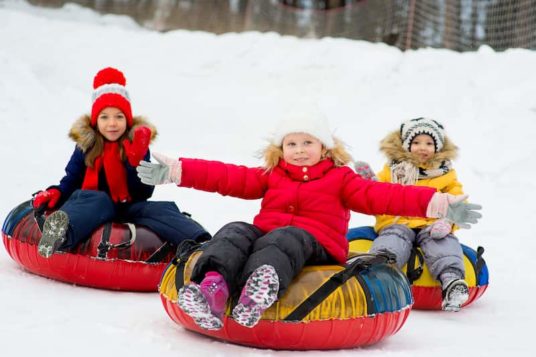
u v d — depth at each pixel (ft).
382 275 21.93
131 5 130.31
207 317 18.76
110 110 29.78
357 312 20.49
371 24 128.67
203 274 19.85
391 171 32.53
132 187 29.81
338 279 20.67
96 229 27.35
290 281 19.89
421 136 32.17
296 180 23.08
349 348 21.22
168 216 28.32
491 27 118.73
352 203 22.72
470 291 29.04
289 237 20.29
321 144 23.38
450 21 119.85
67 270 27.12
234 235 20.51
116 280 27.12
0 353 17.80
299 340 20.17
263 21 131.85
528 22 112.37
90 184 29.43
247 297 18.66
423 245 29.07
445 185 31.99
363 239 30.81
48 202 29.35
